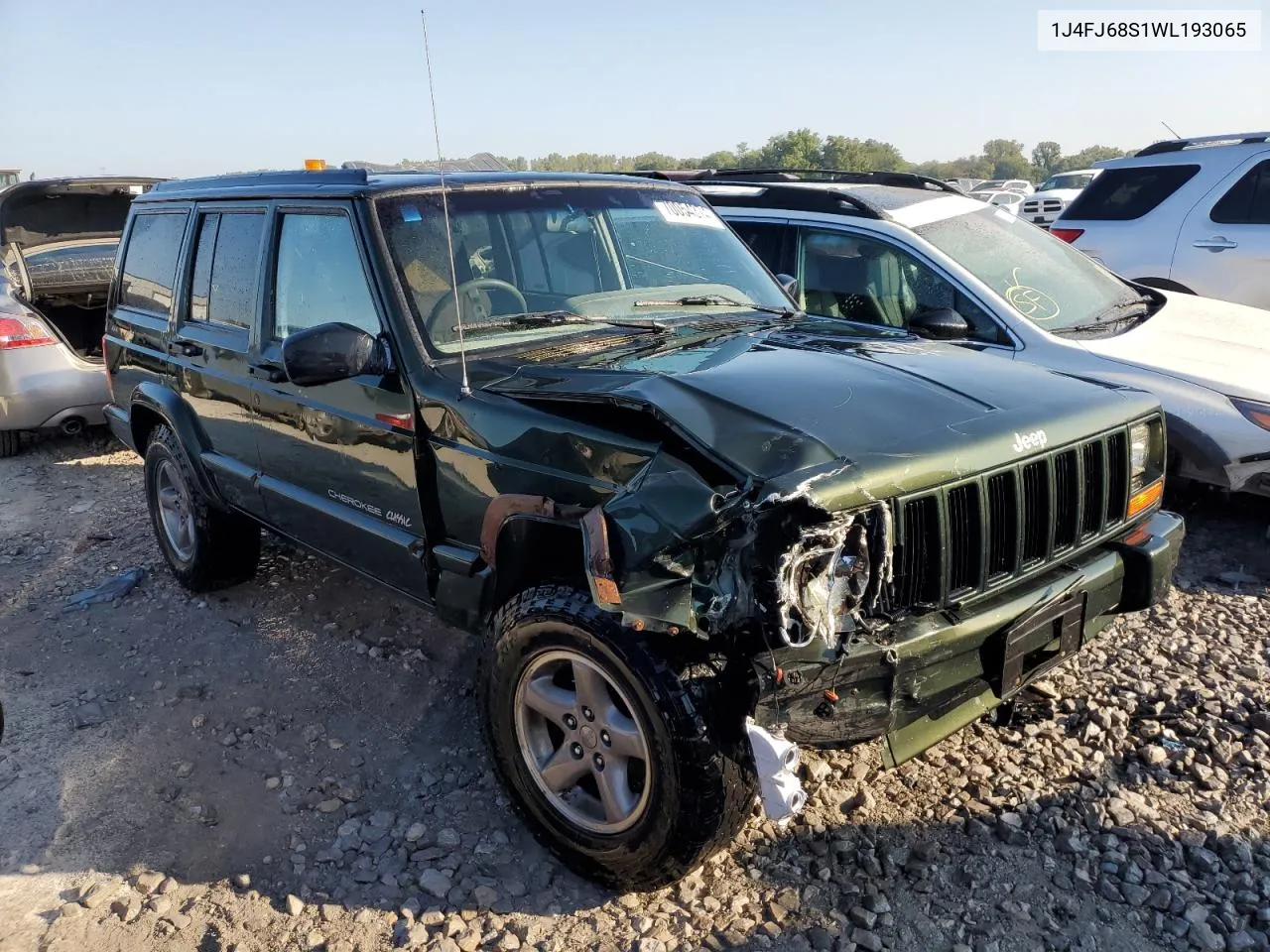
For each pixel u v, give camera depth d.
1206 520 5.66
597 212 4.03
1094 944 2.67
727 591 2.42
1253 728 3.62
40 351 7.62
